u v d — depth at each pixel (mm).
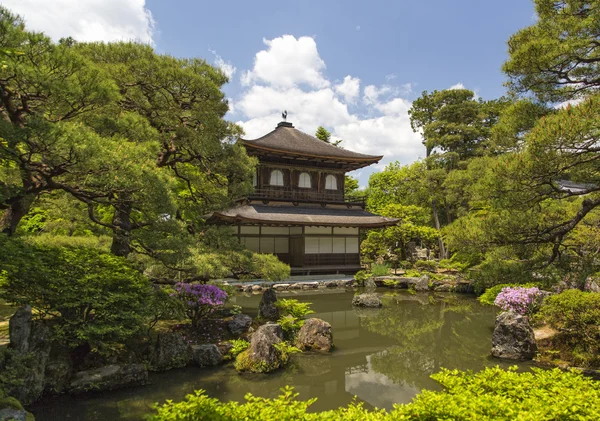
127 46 12789
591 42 9414
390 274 28062
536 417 3543
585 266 10430
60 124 7145
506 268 10891
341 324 14703
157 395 7574
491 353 10672
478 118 40719
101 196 8781
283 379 8711
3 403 5391
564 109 8125
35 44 7285
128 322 8164
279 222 25938
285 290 23484
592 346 9211
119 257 9703
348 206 32469
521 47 10102
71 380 7457
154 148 9531
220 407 3859
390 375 9117
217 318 12406
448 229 12242
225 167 14578
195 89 13055
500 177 8938
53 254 8141
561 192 9102
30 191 8375
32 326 7168
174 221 10594
